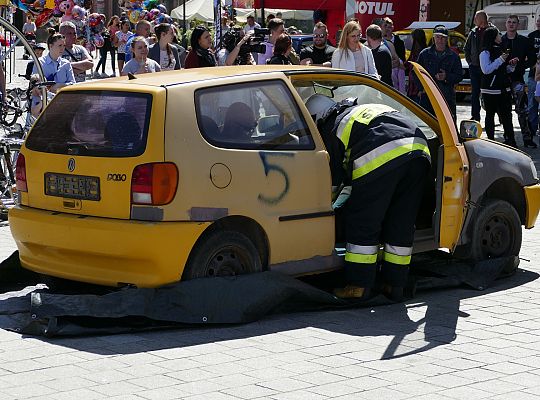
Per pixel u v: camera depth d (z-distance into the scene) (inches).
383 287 299.9
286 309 281.7
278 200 278.7
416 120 324.8
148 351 245.0
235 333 261.6
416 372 232.7
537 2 1064.8
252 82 281.9
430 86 303.6
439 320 278.2
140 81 278.4
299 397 213.9
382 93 319.0
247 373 229.6
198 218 264.1
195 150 265.0
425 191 323.3
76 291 298.8
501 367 237.5
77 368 231.8
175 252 261.4
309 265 288.5
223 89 276.1
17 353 242.8
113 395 213.8
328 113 293.4
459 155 302.2
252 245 277.1
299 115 288.2
